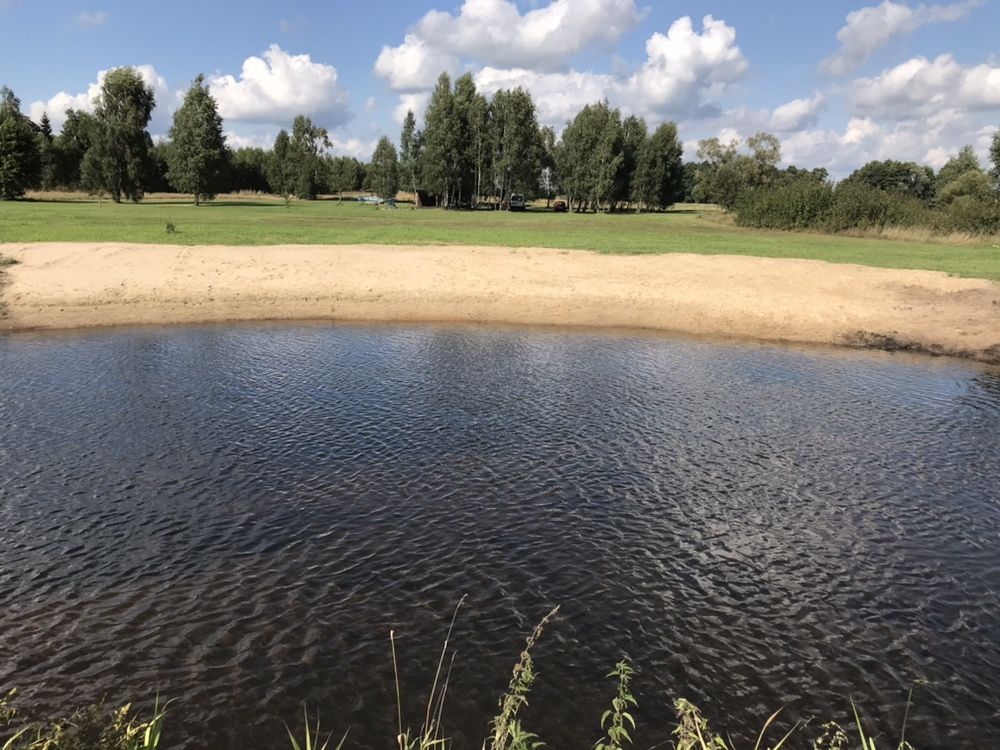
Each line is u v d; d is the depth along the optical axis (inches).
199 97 3065.9
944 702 247.8
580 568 323.0
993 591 314.8
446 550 334.3
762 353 747.4
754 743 226.2
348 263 1048.8
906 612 299.1
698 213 3452.3
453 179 3201.3
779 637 280.5
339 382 595.8
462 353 713.6
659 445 473.7
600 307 914.7
